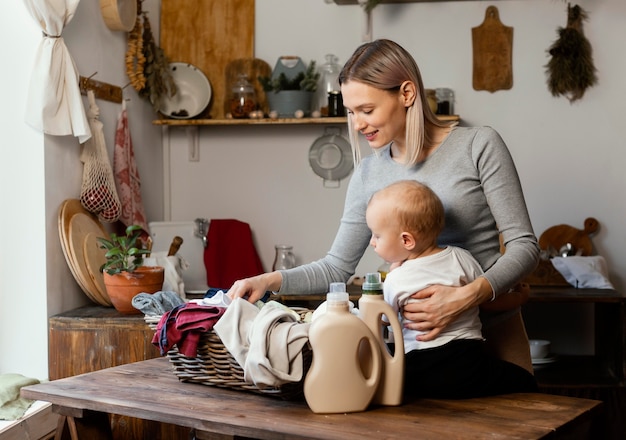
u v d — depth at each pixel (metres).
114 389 1.79
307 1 4.00
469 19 3.88
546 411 1.57
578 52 3.76
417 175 1.85
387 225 1.68
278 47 4.04
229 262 3.92
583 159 3.84
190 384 1.83
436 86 3.91
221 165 4.13
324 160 4.02
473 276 1.72
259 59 4.02
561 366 3.60
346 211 2.03
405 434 1.42
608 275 3.79
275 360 1.58
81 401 1.72
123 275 2.91
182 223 3.83
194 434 1.67
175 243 3.36
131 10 3.55
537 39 3.84
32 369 3.03
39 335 3.01
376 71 1.75
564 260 3.62
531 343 3.58
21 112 3.00
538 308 3.89
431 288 1.64
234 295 1.86
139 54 3.69
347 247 2.03
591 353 3.86
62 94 3.00
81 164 3.24
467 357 1.67
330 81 3.88
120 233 3.57
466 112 3.90
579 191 3.85
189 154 4.15
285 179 4.08
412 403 1.63
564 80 3.77
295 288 1.97
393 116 1.78
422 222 1.66
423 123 1.79
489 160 1.79
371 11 3.90
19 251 3.01
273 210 4.10
